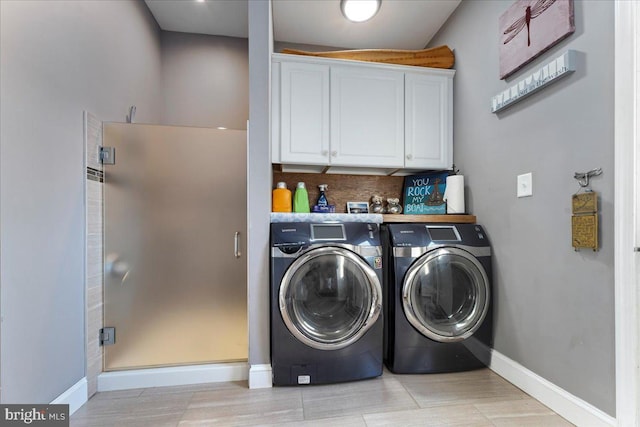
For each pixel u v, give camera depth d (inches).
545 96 58.4
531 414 55.2
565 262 54.3
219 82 114.9
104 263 66.2
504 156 69.3
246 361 70.2
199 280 69.8
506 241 68.7
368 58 88.1
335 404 58.3
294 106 83.7
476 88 79.3
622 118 44.9
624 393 44.9
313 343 63.8
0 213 42.3
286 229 66.2
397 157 88.1
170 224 69.0
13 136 44.3
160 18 104.7
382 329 67.8
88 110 62.8
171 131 69.5
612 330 46.7
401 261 69.1
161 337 68.1
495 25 71.8
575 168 52.4
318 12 88.7
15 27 44.5
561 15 53.6
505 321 68.7
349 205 98.6
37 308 48.6
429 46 104.1
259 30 66.3
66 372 55.0
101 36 68.5
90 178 62.3
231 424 52.6
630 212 44.3
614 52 46.1
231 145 71.5
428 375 69.5
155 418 54.3
